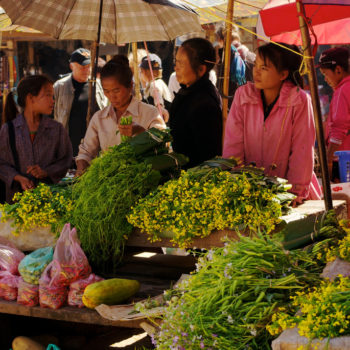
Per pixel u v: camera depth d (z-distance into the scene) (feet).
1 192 14.99
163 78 34.35
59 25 17.38
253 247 9.07
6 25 20.58
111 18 17.90
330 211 10.62
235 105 12.29
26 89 14.30
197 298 8.67
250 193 10.07
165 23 17.79
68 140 15.16
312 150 11.81
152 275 12.32
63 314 10.53
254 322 8.07
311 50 10.09
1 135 14.71
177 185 10.80
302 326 7.18
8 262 11.61
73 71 24.18
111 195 11.02
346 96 17.62
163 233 10.84
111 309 10.16
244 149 12.37
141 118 14.16
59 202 11.82
